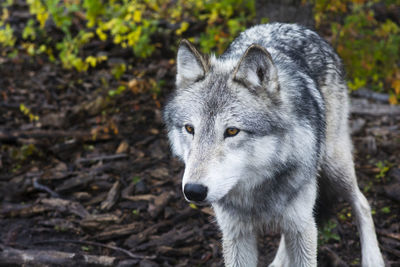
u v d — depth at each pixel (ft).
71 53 52.80
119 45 53.83
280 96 21.49
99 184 35.96
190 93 22.21
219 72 22.44
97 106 44.47
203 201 19.79
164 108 24.79
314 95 24.44
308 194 23.40
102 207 33.73
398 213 32.45
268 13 41.50
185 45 22.54
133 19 48.78
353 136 40.29
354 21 43.68
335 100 28.22
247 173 21.75
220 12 53.36
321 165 28.07
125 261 28.99
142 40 49.55
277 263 28.22
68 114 44.11
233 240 24.43
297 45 27.48
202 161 19.99
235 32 47.98
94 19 46.91
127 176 36.94
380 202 33.55
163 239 30.86
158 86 46.78
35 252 28.81
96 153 39.63
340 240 30.91
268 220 23.99
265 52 20.52
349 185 29.30
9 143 40.98
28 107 45.19
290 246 24.73
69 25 52.80
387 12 55.21
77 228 32.22
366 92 45.55
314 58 27.53
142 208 33.60
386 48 42.83
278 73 22.66
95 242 31.01
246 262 24.88
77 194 35.29
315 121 23.44
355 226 31.99
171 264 29.40
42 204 34.04
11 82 49.06
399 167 35.99
